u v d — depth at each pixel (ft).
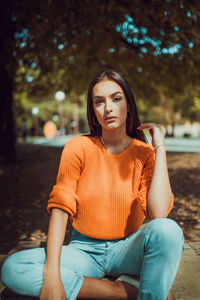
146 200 5.56
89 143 6.11
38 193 22.24
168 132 120.78
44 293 4.93
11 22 27.66
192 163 28.30
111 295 5.12
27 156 44.45
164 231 4.78
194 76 31.22
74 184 5.83
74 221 5.99
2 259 7.93
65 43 29.35
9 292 5.86
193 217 13.17
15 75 34.94
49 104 146.00
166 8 20.24
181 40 22.26
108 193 5.71
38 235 13.12
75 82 41.14
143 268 4.93
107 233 5.72
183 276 7.37
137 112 6.47
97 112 5.95
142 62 32.24
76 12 24.62
